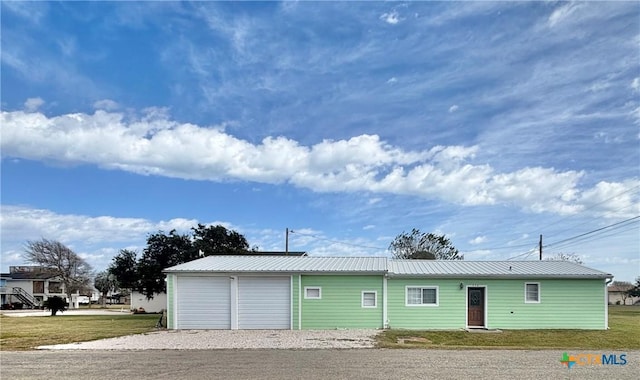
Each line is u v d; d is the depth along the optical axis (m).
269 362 12.24
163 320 24.48
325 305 22.75
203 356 13.38
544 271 23.25
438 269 24.00
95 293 91.62
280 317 22.69
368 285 22.84
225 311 22.84
